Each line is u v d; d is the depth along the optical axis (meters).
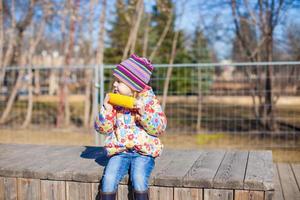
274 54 9.43
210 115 9.76
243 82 9.13
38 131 8.77
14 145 3.90
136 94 2.68
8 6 10.45
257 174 2.54
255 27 8.57
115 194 2.47
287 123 8.89
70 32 9.38
